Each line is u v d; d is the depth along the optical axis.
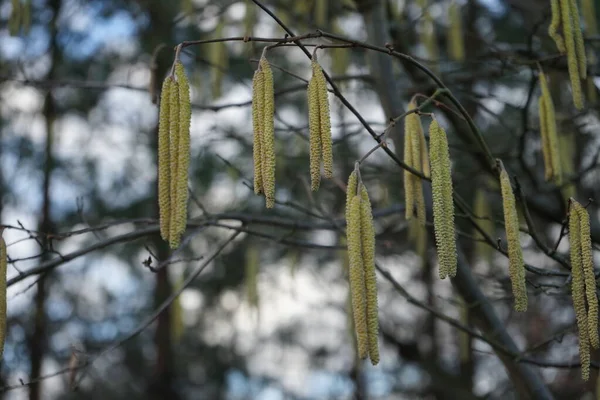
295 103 11.99
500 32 9.63
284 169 8.19
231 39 3.39
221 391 16.44
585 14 6.19
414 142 4.13
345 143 8.50
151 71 5.57
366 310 3.09
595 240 6.13
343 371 14.81
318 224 5.75
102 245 4.96
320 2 6.94
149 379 14.20
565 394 10.35
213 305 14.73
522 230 4.37
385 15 6.74
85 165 11.93
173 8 9.85
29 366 11.09
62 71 11.24
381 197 8.48
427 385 12.02
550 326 11.44
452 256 3.33
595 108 6.68
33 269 4.76
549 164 4.63
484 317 5.90
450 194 3.39
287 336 15.29
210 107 6.16
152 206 12.43
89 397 13.07
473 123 4.08
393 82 6.47
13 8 6.30
